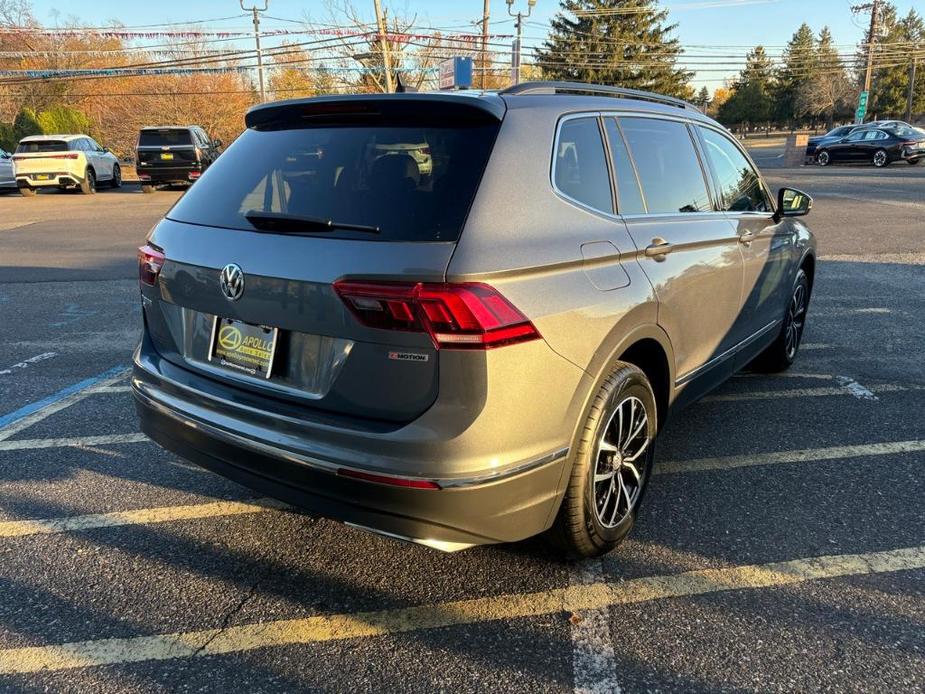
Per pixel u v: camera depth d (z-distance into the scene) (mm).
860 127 27953
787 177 22562
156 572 2924
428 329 2162
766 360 5207
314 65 42469
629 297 2773
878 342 5988
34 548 3088
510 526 2410
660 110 3514
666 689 2281
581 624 2586
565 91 3010
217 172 2982
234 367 2666
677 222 3299
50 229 13562
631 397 2916
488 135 2508
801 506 3385
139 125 46625
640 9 55688
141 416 3037
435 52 38594
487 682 2318
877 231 11609
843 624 2566
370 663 2408
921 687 2264
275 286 2434
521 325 2268
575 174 2773
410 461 2223
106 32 34938
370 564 2980
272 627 2592
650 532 3184
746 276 3990
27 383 5137
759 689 2270
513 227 2371
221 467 2689
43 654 2455
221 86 46375
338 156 2631
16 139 36406
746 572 2881
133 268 9648
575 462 2635
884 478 3648
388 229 2312
